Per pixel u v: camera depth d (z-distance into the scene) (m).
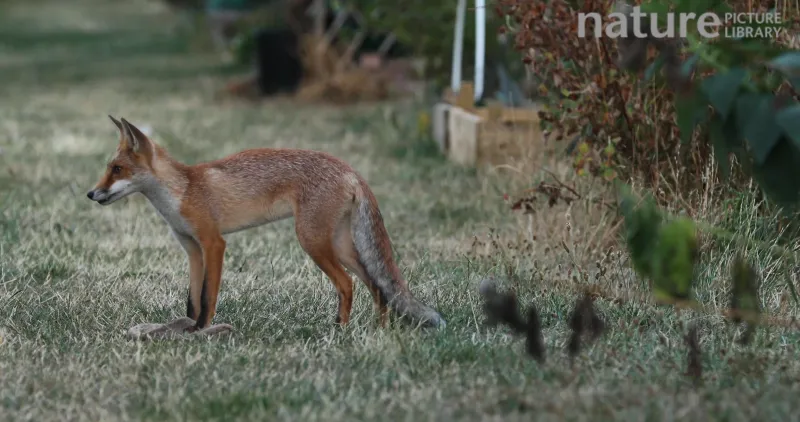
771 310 10.24
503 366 8.80
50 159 22.12
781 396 7.93
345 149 23.59
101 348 9.66
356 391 8.30
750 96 7.09
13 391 8.43
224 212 10.16
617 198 12.52
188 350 9.48
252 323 10.44
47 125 28.41
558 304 10.79
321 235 10.09
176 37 61.97
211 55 51.06
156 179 9.99
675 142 12.44
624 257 11.84
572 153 13.43
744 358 8.82
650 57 11.18
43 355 9.32
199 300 10.55
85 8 93.25
